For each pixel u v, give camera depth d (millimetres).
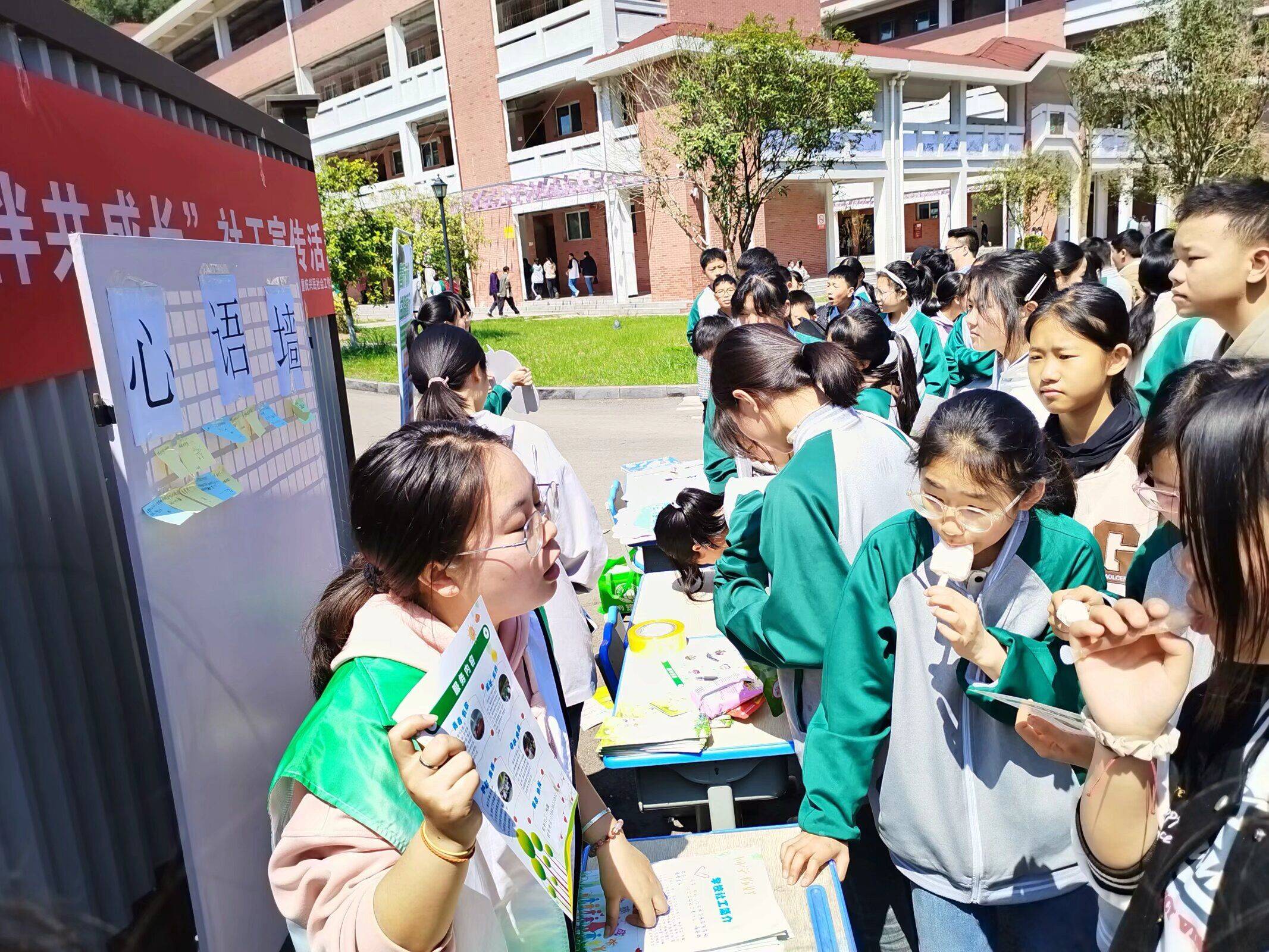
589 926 1463
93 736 1782
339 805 1018
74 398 1821
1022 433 1376
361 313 27266
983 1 28141
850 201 26344
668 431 8859
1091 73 15969
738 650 2018
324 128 30891
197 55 38312
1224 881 854
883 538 1608
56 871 1640
